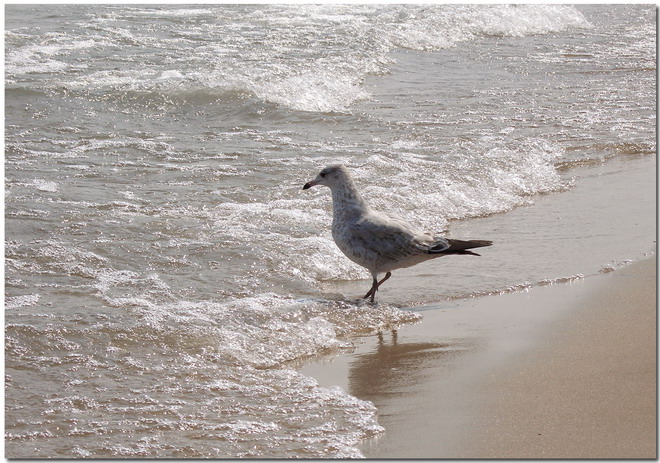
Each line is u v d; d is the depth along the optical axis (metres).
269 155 13.30
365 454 5.98
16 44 18.59
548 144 14.34
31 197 11.11
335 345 7.89
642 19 25.92
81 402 6.67
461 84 18.12
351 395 6.90
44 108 15.08
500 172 12.89
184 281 9.04
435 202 11.61
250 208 11.12
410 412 6.56
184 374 7.20
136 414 6.53
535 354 7.45
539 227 10.96
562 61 20.53
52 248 9.59
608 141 14.62
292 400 6.80
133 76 16.97
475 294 9.00
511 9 24.59
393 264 8.75
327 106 16.06
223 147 13.66
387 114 15.71
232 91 16.19
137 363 7.34
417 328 8.24
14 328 7.70
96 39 19.34
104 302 8.42
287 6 23.83
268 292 8.95
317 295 8.99
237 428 6.34
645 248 10.03
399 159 13.19
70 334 7.70
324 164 12.90
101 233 10.10
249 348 7.72
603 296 8.70
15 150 13.05
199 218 10.74
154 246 9.82
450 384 7.00
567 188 12.57
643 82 18.70
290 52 19.30
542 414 6.39
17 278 8.84
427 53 20.88
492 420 6.35
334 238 8.98
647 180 12.86
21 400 6.66
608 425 6.18
